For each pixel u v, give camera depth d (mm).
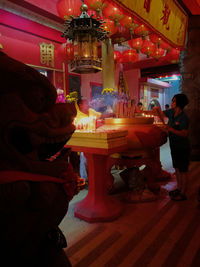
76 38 3002
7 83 756
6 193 708
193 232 2137
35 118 796
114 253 1824
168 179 3939
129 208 2732
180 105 2949
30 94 804
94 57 3068
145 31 4461
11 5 4707
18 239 811
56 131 857
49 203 835
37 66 5656
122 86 3383
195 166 4914
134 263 1698
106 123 3150
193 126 5602
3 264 827
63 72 6457
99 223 2346
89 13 3881
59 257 1004
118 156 3219
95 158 2420
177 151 2941
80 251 1856
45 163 860
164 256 1777
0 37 4816
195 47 5656
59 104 934
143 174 3346
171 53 7285
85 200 2576
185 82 5828
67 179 995
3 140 731
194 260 1724
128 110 3363
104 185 2521
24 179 762
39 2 5074
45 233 959
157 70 12578
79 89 7578
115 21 3588
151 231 2164
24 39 5297
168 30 4066
